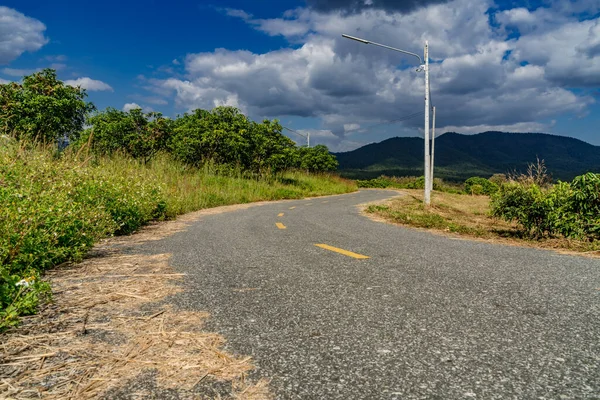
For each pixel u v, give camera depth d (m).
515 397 1.50
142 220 8.70
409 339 2.10
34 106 14.60
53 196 5.70
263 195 22.89
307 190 30.66
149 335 2.18
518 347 1.99
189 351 1.96
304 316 2.49
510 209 7.45
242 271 3.83
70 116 16.03
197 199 15.00
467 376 1.68
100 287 3.25
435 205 17.09
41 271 3.82
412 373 1.71
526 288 3.19
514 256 4.84
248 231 7.19
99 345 2.04
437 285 3.28
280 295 2.98
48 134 14.44
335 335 2.17
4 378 1.67
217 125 26.03
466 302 2.79
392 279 3.49
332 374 1.70
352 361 1.83
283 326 2.31
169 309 2.65
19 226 4.02
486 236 7.46
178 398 1.50
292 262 4.28
